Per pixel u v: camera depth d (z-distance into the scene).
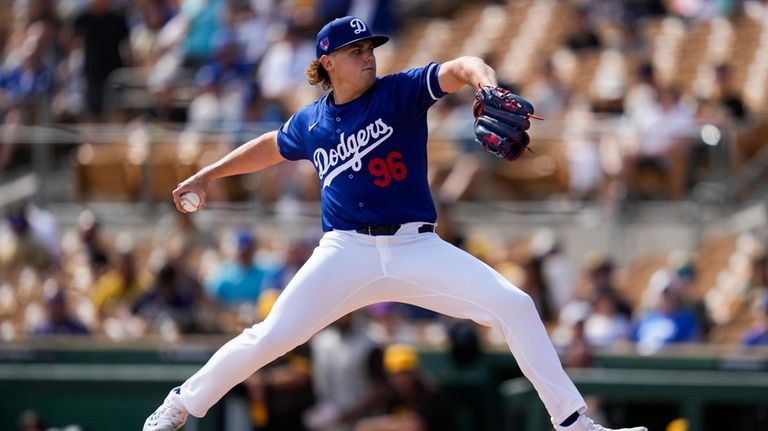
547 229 46.28
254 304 41.66
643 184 45.91
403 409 35.28
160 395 36.03
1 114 56.53
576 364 35.59
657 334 37.72
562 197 46.81
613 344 38.00
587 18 56.06
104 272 45.78
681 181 45.59
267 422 35.44
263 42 56.16
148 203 50.47
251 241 42.56
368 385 35.84
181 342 38.12
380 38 17.95
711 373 35.34
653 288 41.25
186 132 50.22
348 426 35.53
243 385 35.28
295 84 53.41
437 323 39.78
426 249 18.00
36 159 52.34
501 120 16.42
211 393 18.45
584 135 46.59
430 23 62.06
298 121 18.69
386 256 17.95
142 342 38.19
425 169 18.19
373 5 59.41
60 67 57.50
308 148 18.53
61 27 60.56
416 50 59.56
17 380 36.56
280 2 58.62
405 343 37.88
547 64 49.50
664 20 56.19
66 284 45.78
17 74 57.28
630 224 45.62
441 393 35.38
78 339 38.84
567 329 38.19
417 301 18.23
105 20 56.09
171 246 47.41
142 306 41.34
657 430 35.12
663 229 45.41
